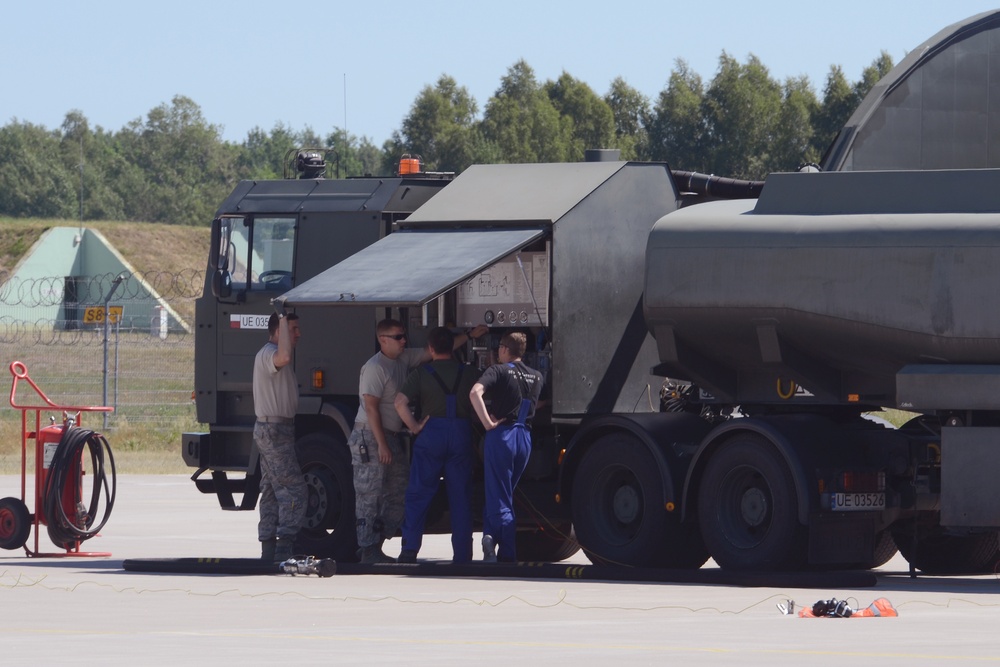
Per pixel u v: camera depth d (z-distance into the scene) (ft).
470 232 110.83
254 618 77.77
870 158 112.98
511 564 104.01
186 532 146.00
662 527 104.94
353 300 102.47
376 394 108.37
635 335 114.01
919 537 111.34
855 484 99.91
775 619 76.64
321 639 68.80
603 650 64.49
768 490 101.40
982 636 69.26
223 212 124.26
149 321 504.02
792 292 100.07
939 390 96.32
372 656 62.69
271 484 110.73
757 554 100.48
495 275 113.91
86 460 248.52
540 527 120.47
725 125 652.48
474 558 125.18
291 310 120.06
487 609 81.92
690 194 117.80
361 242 118.42
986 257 93.81
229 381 123.75
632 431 106.11
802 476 98.58
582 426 109.09
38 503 124.06
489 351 114.42
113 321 311.47
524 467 107.14
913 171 98.48
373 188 119.14
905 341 97.04
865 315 97.71
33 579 102.12
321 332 119.03
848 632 70.79
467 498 107.96
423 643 67.26
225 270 123.85
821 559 99.45
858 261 97.91
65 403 326.24
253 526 152.46
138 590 93.61
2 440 265.54
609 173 113.29
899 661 60.75
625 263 113.60
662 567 105.29
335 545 115.14
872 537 102.37
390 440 110.73
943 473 96.99
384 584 97.50
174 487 205.26
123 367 400.26
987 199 95.81
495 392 105.91
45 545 134.00
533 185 114.01
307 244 120.57
